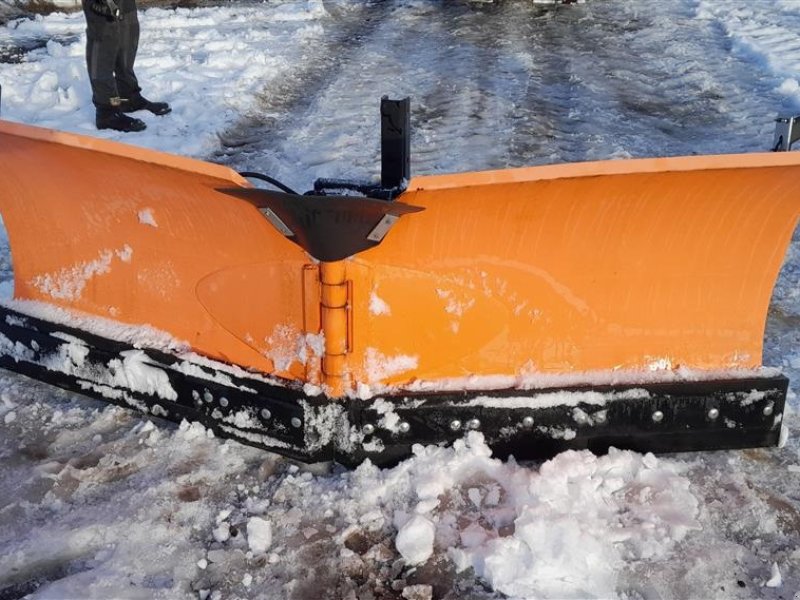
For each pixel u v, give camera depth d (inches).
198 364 119.4
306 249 104.5
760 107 320.5
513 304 111.9
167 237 118.3
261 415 116.3
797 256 197.3
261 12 514.9
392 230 104.0
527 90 348.2
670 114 316.5
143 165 104.3
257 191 97.4
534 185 96.2
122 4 281.6
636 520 108.0
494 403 112.3
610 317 113.7
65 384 131.7
